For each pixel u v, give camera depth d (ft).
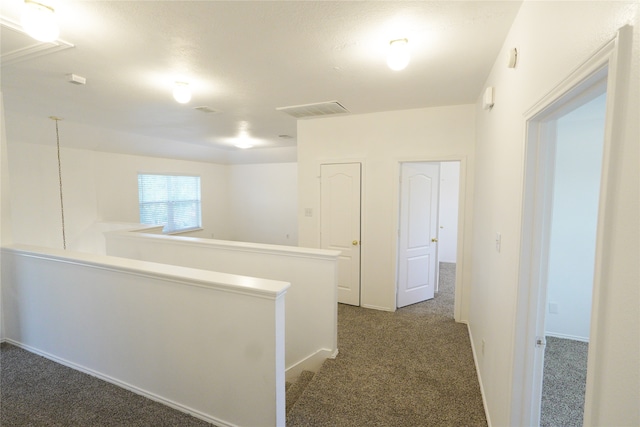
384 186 12.98
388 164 12.84
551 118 4.49
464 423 6.70
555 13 3.70
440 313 13.07
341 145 13.57
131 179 20.49
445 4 5.29
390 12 5.56
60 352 8.52
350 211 13.66
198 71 8.36
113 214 19.51
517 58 5.35
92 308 7.79
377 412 7.02
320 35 6.41
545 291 4.93
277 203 27.32
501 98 6.63
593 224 10.05
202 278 6.38
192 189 25.32
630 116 2.16
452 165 22.77
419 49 7.02
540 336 4.99
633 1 2.13
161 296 6.83
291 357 9.99
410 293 14.05
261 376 6.02
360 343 10.36
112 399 7.13
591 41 2.80
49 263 8.43
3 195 9.67
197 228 25.59
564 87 3.38
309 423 6.67
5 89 9.92
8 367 8.34
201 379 6.59
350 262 13.84
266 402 6.02
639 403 1.99
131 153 20.20
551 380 8.35
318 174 14.08
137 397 7.22
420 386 7.98
